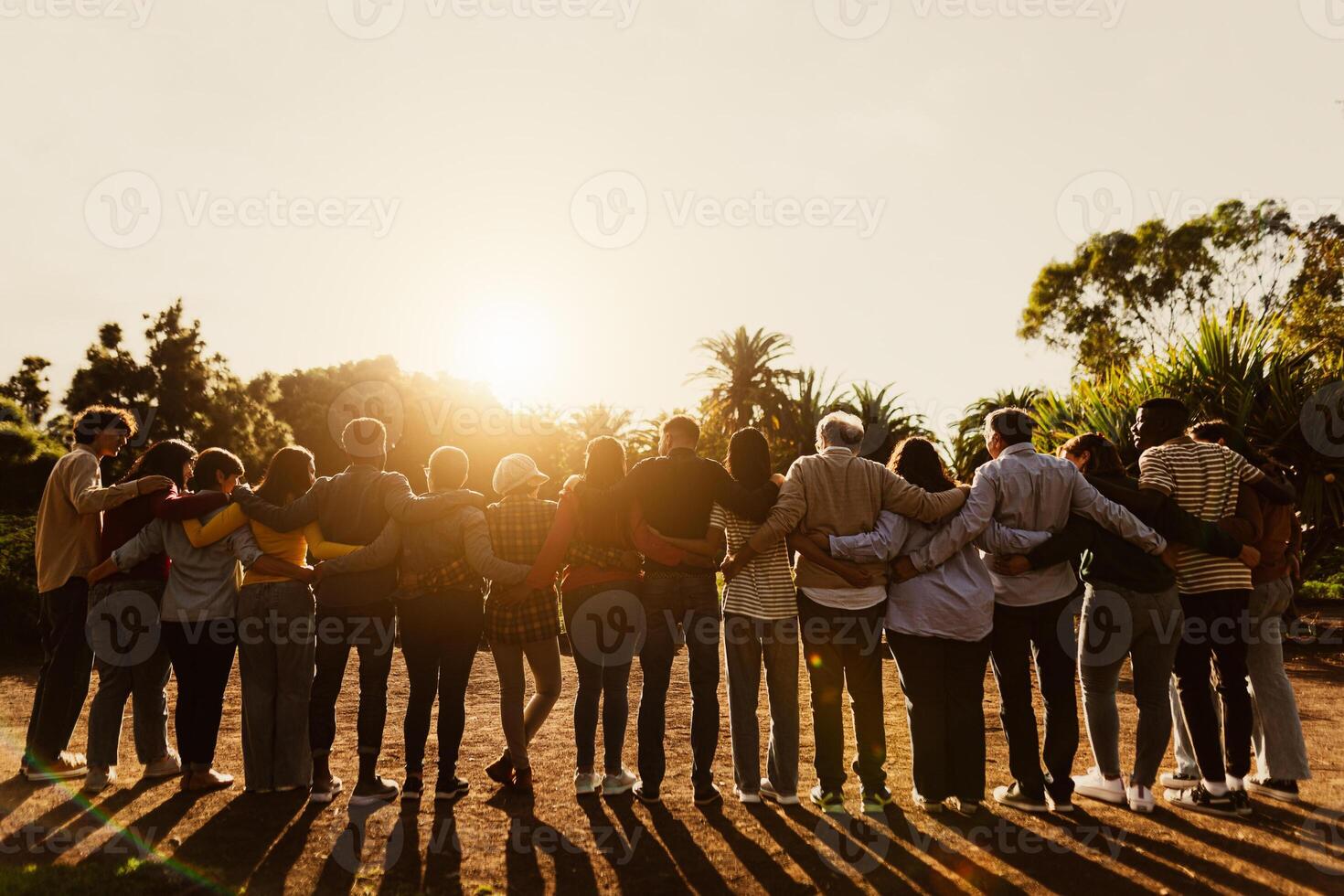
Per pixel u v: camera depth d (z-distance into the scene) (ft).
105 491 14.08
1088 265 113.50
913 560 12.76
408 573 13.23
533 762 15.70
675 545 13.12
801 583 13.12
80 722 18.35
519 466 14.17
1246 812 12.52
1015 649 12.92
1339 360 33.73
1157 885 9.99
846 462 13.05
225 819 12.30
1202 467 13.44
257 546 13.71
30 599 29.40
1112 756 13.15
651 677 13.28
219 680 13.89
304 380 185.78
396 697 22.47
